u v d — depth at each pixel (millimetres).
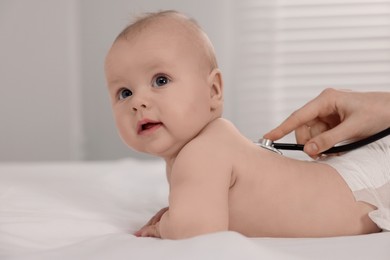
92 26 2514
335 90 996
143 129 866
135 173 1459
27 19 2488
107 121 2537
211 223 769
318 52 2504
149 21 905
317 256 692
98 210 1025
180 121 851
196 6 2498
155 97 851
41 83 2512
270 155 882
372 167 895
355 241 756
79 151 2539
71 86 2510
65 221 906
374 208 876
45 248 817
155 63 858
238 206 854
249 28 2506
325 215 854
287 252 694
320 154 976
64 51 2502
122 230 923
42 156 2533
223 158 831
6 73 2504
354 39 2496
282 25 2504
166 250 646
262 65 2518
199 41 908
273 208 853
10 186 1154
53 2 2486
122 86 887
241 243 631
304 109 985
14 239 827
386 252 709
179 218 771
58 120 2521
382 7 2484
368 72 2506
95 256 668
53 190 1146
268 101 2527
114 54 887
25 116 2520
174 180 816
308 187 861
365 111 951
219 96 928
